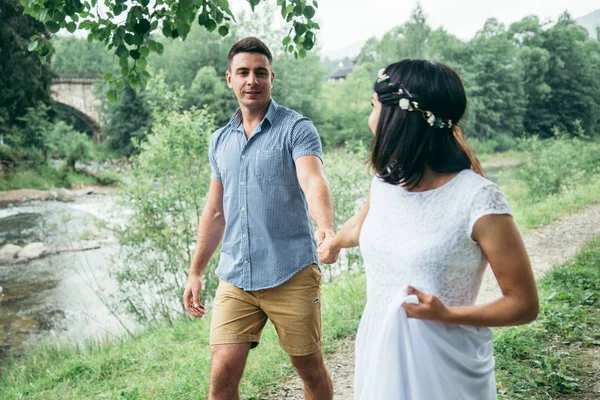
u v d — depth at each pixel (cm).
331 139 5022
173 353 492
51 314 878
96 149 4156
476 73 5119
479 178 147
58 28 318
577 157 1611
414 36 5409
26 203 2352
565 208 1109
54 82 4250
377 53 5747
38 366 557
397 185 158
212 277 679
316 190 240
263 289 255
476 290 154
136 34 311
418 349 150
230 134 268
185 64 4516
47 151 3148
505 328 413
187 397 365
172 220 691
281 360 399
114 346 586
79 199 2512
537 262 729
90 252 1298
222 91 4081
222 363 253
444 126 149
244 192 257
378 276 160
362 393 162
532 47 5712
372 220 163
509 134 5238
